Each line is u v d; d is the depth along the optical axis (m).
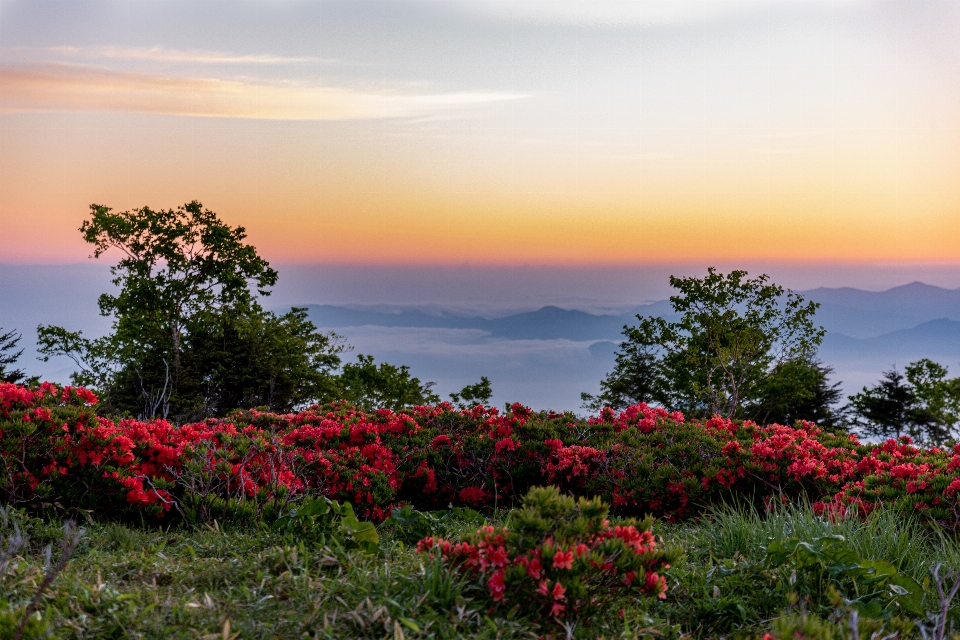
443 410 9.37
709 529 5.94
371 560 4.50
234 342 37.62
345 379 43.56
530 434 8.57
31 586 3.65
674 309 39.50
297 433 8.12
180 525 6.15
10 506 5.70
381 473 7.67
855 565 4.24
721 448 7.87
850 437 8.89
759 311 38.25
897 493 6.42
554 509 3.80
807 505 6.30
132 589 3.84
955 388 41.78
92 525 5.80
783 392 39.81
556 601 3.54
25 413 6.35
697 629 4.00
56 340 38.19
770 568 4.55
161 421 7.34
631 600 3.99
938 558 4.97
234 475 6.59
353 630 3.44
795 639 2.88
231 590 3.90
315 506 5.02
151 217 39.88
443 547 4.10
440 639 3.42
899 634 3.67
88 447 6.38
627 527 3.86
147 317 39.09
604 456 7.91
